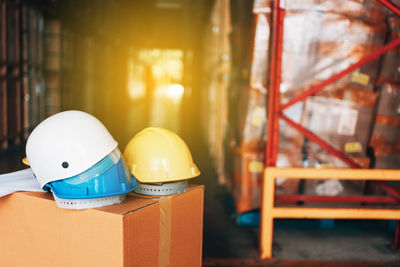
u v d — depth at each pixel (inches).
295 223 155.2
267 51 145.0
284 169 123.8
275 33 131.7
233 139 176.9
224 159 226.7
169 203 68.2
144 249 62.8
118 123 527.5
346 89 142.8
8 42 298.4
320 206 150.4
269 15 143.8
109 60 703.7
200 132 450.3
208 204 191.5
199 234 77.9
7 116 297.9
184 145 76.4
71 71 451.8
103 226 59.0
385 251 136.6
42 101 377.7
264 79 146.8
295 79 141.9
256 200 151.3
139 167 71.0
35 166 64.4
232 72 193.3
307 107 142.9
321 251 135.6
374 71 142.4
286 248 137.6
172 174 70.5
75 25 464.1
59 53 401.4
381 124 144.6
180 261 72.9
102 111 644.7
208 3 582.9
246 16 158.4
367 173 123.5
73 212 61.5
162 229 66.9
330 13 140.0
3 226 70.1
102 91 645.9
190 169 73.7
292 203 151.0
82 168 61.7
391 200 138.5
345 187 146.8
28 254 67.7
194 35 951.0
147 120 583.5
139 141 74.4
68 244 62.8
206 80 430.9
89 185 61.7
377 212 125.7
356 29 140.5
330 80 133.5
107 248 59.0
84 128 64.2
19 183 72.4
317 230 156.4
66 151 62.1
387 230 155.9
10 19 301.0
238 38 175.0
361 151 145.5
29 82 343.9
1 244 70.9
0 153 282.8
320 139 143.6
